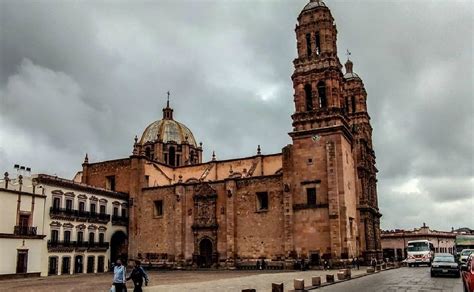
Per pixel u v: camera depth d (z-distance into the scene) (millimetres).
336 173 56031
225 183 64688
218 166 77688
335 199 55031
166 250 67375
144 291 29953
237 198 63594
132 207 71312
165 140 91125
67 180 60781
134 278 21594
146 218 70562
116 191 73688
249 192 62812
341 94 62375
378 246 73375
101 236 65812
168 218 68500
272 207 60531
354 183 65000
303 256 55719
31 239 53219
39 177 56250
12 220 51562
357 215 64688
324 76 60219
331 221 54562
